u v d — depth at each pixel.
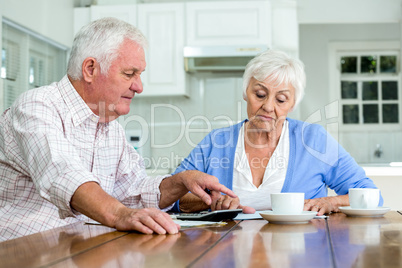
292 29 4.15
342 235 0.93
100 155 1.58
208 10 4.07
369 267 0.63
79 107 1.50
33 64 3.48
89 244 0.87
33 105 1.38
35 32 3.45
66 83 1.51
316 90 5.49
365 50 5.48
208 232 1.01
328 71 5.48
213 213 1.22
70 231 1.07
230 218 1.27
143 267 0.65
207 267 0.64
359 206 1.35
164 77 4.13
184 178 1.41
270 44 4.04
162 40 4.13
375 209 1.28
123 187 1.65
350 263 0.65
